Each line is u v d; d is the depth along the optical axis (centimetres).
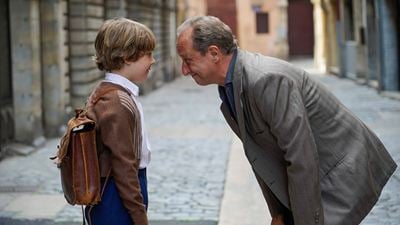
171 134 1309
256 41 4338
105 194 308
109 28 313
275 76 292
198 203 738
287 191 307
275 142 303
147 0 2373
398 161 923
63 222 672
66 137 306
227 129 1374
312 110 301
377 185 314
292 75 300
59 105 1284
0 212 707
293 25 4684
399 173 833
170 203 738
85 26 1432
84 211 326
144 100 2089
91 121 301
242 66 302
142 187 325
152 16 2534
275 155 309
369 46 2186
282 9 4284
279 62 305
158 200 753
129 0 2195
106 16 1953
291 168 286
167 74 2942
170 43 3028
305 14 4678
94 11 1510
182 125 1452
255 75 295
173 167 956
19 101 1155
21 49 1154
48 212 707
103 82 317
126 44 309
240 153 1070
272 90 290
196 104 1950
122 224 308
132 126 306
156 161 1008
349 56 2625
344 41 2675
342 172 301
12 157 1071
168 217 677
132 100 312
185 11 3700
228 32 305
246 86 296
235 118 315
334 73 2911
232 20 4447
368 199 303
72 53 1430
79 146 301
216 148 1130
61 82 1290
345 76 2714
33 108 1163
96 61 322
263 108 291
